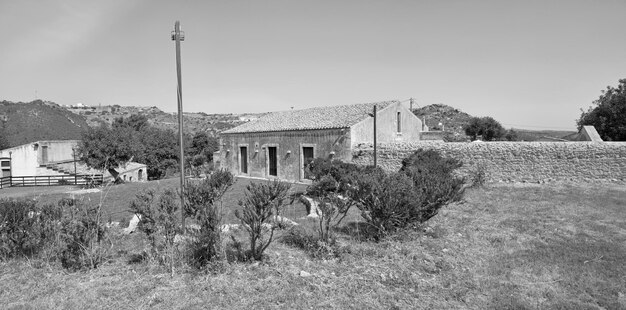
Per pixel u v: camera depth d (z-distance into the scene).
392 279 5.62
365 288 5.30
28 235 6.68
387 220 7.59
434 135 26.22
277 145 24.73
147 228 6.25
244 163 28.34
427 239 7.83
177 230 6.80
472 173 18.59
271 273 5.77
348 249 6.88
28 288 5.25
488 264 6.34
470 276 5.81
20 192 23.08
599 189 15.17
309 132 22.48
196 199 7.05
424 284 5.48
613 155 16.73
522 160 18.19
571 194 14.02
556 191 14.87
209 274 5.62
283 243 7.41
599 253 6.81
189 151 50.88
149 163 43.53
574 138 26.94
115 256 6.70
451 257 6.69
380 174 8.44
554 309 4.71
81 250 6.09
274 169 25.36
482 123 41.97
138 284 5.30
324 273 5.83
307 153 22.89
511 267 6.18
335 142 21.06
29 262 6.27
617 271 5.93
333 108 25.70
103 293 5.02
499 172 18.62
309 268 6.03
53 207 6.95
